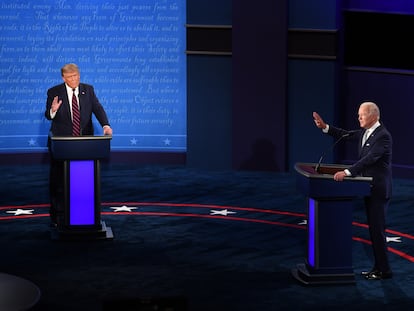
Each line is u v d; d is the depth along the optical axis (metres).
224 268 9.79
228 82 16.11
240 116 16.00
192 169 16.38
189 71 16.23
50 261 10.04
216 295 8.73
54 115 10.85
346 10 15.80
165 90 16.80
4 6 16.44
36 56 16.61
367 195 8.97
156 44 16.69
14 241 10.99
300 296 8.71
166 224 12.05
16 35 16.52
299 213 12.81
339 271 9.11
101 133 16.80
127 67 16.73
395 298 8.66
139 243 10.95
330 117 15.71
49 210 12.29
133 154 16.88
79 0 16.55
